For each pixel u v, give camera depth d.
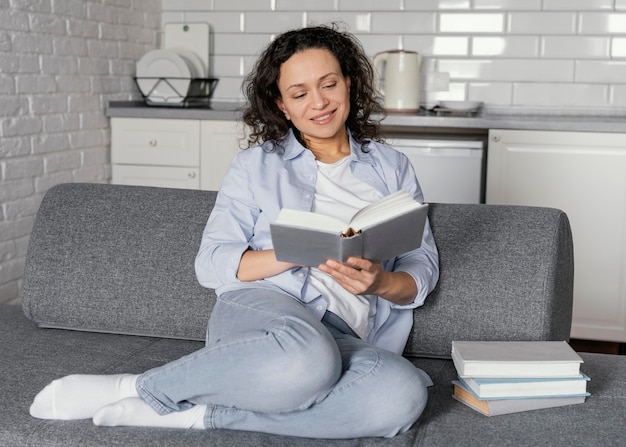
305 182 1.94
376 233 1.60
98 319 2.16
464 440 1.55
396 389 1.58
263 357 1.56
